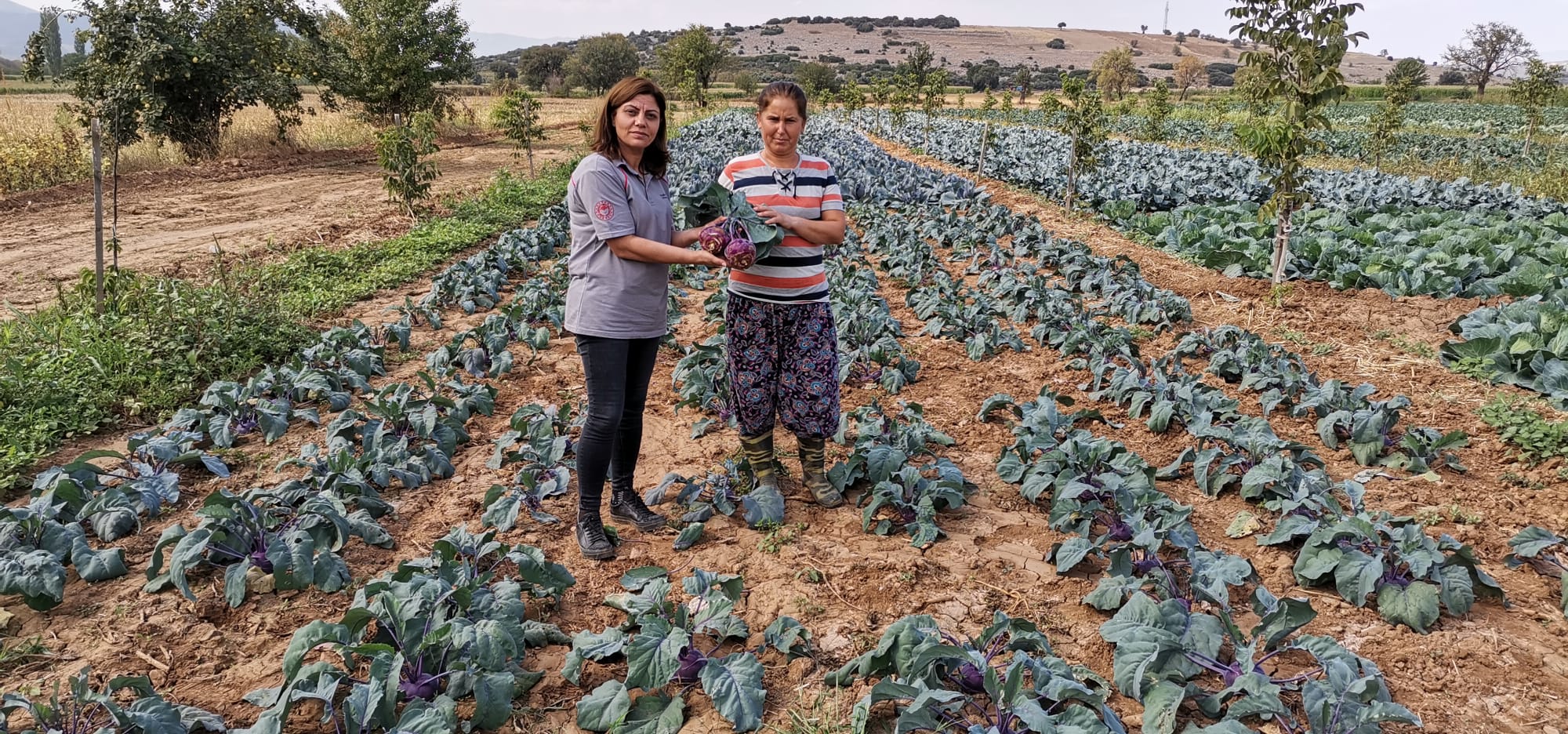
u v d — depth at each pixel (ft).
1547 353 21.42
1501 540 14.46
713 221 13.43
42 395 19.45
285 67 70.95
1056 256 35.91
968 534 14.87
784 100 13.25
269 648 11.88
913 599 12.91
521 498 15.25
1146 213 52.06
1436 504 15.67
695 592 11.76
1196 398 19.26
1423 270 30.32
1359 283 30.99
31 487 16.47
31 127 65.31
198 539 12.61
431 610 11.03
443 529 15.02
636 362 13.73
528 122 59.26
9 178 51.85
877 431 17.02
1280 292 30.25
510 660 11.13
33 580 12.28
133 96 57.21
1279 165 31.19
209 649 11.84
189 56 61.46
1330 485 15.06
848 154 72.95
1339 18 28.35
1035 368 23.99
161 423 19.60
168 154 63.77
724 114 128.36
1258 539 14.30
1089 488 14.33
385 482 15.67
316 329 26.94
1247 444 16.21
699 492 15.44
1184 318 28.04
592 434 13.29
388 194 54.95
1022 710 9.05
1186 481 16.92
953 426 19.75
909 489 14.99
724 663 10.61
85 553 13.29
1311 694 9.46
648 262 12.83
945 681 10.28
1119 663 10.64
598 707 10.32
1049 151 78.23
